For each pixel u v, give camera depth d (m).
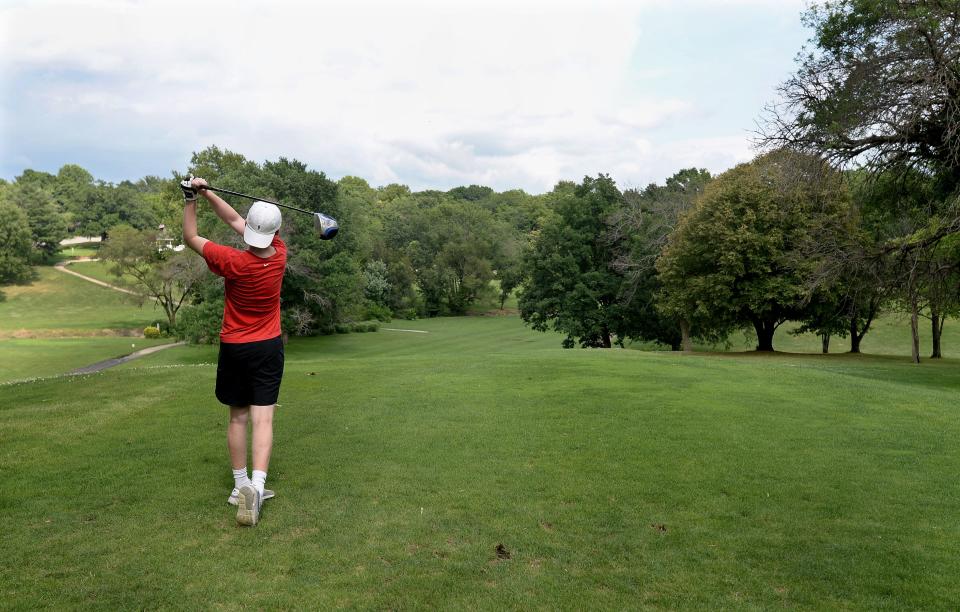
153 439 7.14
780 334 58.22
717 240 32.41
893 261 21.67
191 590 3.60
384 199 155.00
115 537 4.34
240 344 4.86
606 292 43.56
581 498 5.36
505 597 3.60
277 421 8.30
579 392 10.83
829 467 6.52
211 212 47.47
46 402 9.53
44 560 3.96
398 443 7.15
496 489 5.54
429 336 61.19
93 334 64.25
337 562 4.01
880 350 49.62
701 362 16.86
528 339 59.38
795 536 4.64
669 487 5.72
